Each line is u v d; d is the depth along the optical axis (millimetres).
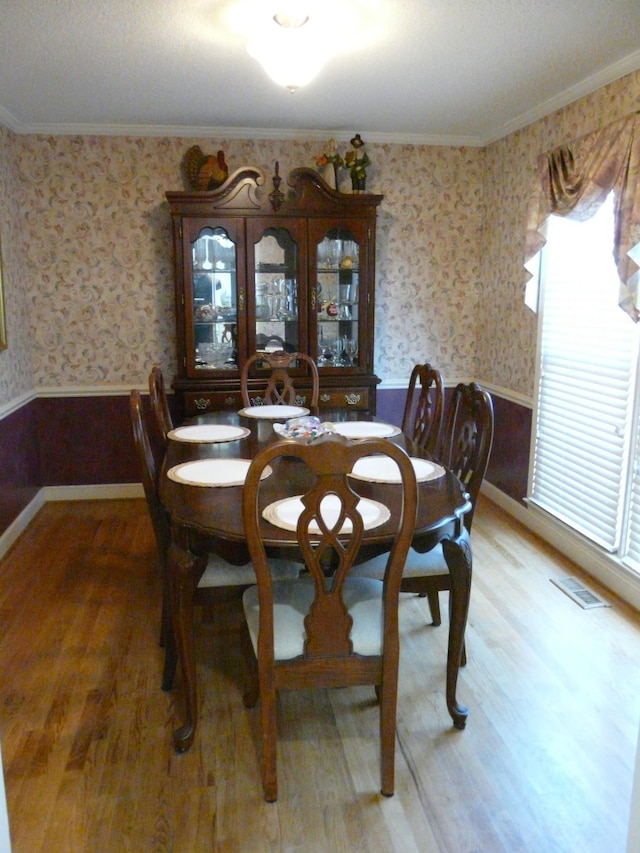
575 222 3182
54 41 2518
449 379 4527
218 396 3873
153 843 1643
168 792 1809
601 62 2791
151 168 3955
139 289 4090
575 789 1824
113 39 2496
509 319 4012
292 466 2316
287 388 3625
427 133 4086
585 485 3250
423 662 2424
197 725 2068
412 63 2783
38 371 4098
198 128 3904
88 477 4270
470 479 2291
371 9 2234
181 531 1880
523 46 2590
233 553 1757
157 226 4031
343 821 1712
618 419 2979
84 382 4160
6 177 3637
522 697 2221
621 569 2922
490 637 2594
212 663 2443
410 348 4445
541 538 3619
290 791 1817
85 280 4039
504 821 1712
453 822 1709
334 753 1972
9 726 2074
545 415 3625
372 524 1728
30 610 2826
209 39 2496
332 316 3977
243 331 3857
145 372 4195
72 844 1639
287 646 1693
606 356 3068
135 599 2934
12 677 2338
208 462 2361
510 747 1985
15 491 3643
